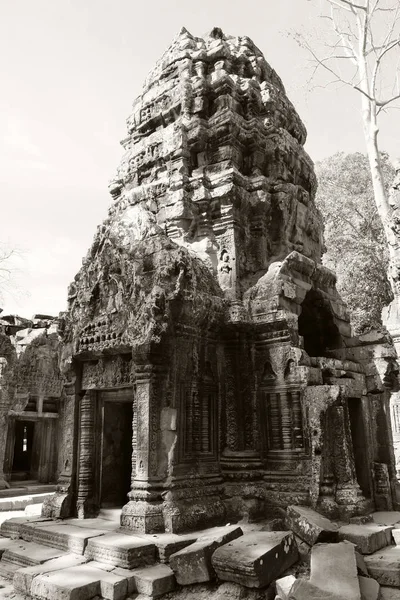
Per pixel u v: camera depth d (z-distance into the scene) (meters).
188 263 8.47
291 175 11.90
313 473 7.72
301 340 8.91
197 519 7.33
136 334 7.88
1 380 18.31
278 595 5.42
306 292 9.98
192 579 5.86
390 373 10.16
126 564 6.18
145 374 7.74
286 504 7.84
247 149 11.27
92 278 9.62
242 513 7.94
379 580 5.84
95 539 6.84
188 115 11.42
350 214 25.91
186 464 7.85
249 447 8.55
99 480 9.01
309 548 6.28
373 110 16.89
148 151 11.83
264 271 10.28
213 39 12.59
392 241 15.82
